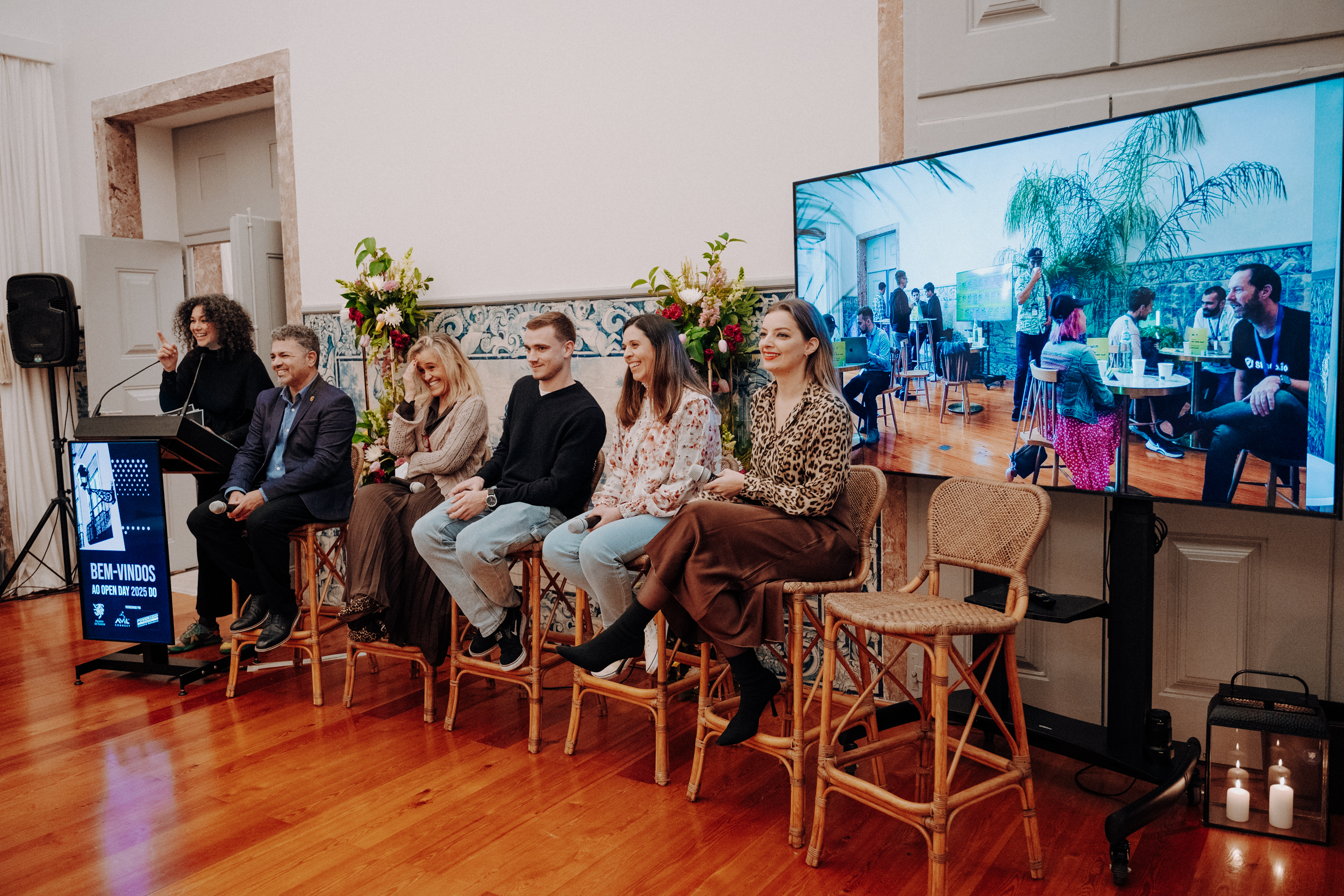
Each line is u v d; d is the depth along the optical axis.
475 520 2.89
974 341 2.60
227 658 3.54
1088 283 2.35
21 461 5.01
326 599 4.45
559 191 3.67
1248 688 2.24
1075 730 2.44
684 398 2.65
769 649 2.69
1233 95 2.09
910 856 2.12
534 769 2.63
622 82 3.49
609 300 3.56
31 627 4.30
